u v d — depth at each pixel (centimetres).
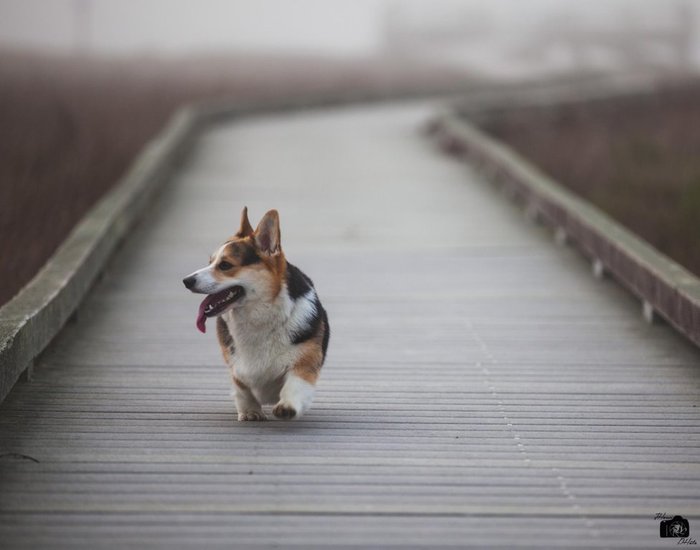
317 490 634
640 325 1138
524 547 552
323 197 2050
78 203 1792
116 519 584
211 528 572
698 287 1022
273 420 787
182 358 987
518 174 1983
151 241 1609
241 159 2617
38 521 580
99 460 686
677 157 2680
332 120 3738
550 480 659
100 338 1062
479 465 686
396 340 1068
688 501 624
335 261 1472
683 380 921
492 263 1470
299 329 750
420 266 1445
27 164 2098
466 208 1944
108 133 2669
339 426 773
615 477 666
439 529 575
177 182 2228
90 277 1218
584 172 2475
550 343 1059
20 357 827
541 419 798
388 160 2636
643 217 1880
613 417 806
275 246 746
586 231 1449
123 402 834
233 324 754
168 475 657
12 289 1227
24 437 736
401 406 834
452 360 990
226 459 690
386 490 635
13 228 1558
